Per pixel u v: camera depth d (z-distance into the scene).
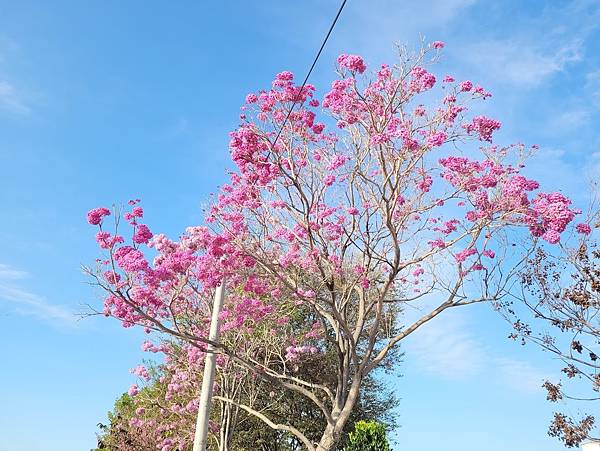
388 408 26.22
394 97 13.08
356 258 14.95
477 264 13.87
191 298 16.20
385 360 25.94
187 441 20.12
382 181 13.61
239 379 18.53
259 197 13.81
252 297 16.28
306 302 13.98
